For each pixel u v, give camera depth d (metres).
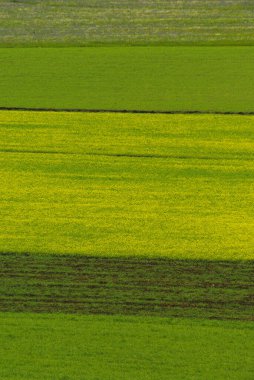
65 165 99.19
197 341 59.38
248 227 81.19
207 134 109.62
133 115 117.00
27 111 118.81
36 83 131.75
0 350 58.09
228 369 55.78
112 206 86.75
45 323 62.09
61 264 72.56
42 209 85.81
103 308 64.81
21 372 55.22
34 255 74.31
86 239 77.94
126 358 57.06
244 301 65.88
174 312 64.06
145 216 84.00
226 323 62.25
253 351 58.09
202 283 69.06
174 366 56.09
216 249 75.75
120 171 97.25
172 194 90.12
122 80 133.38
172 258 73.81
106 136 109.19
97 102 122.75
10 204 87.12
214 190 91.19
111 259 73.69
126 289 68.06
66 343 59.06
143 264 72.69
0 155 102.38
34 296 66.81
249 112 117.38
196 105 120.75
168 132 110.44
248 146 105.38
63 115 117.31
